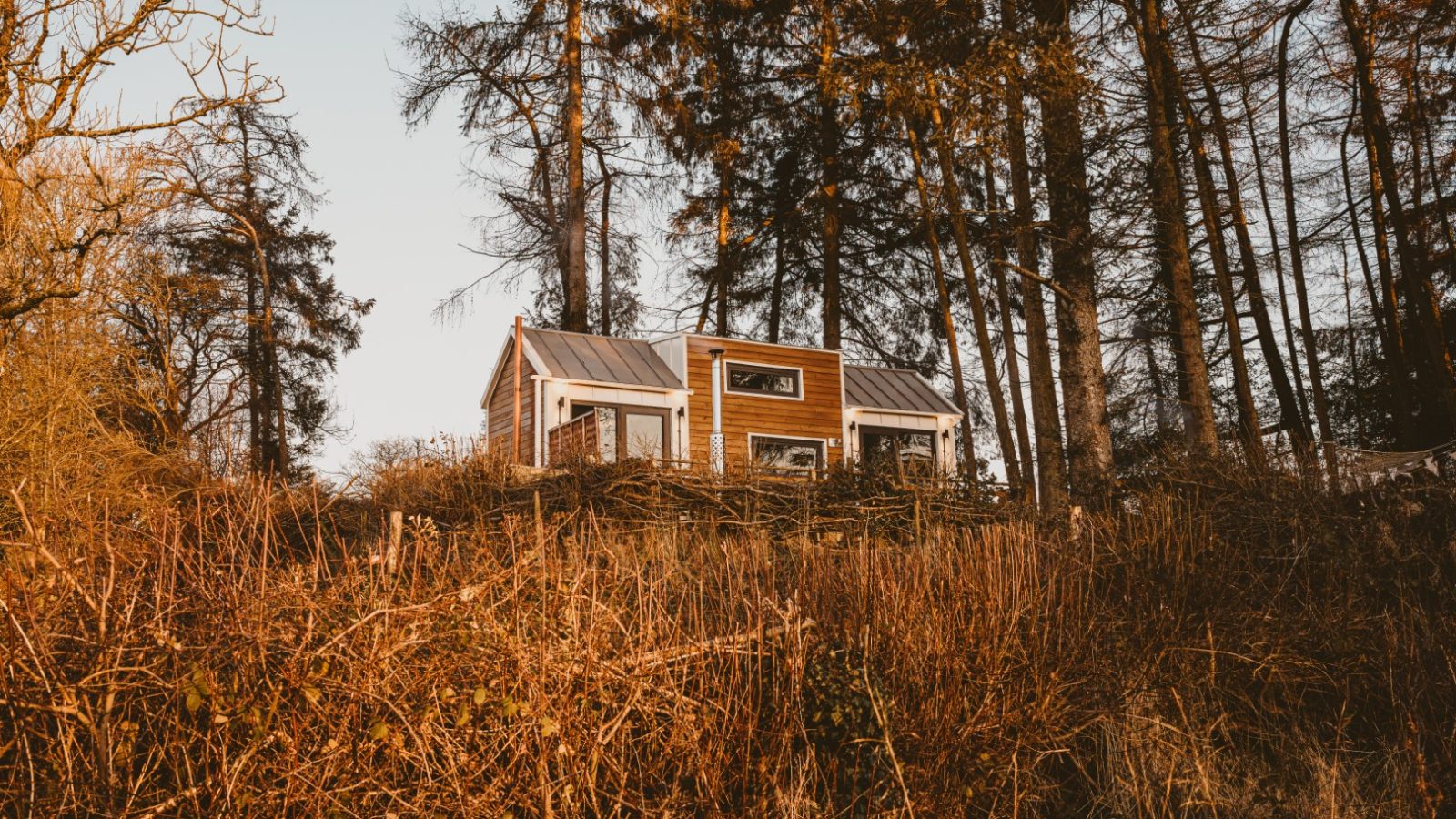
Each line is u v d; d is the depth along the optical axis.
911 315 26.59
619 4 23.27
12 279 8.38
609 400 19.64
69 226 9.98
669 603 6.17
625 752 5.02
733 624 5.87
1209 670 7.43
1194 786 6.61
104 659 3.96
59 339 10.73
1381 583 8.07
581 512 10.54
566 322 23.30
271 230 29.12
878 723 5.78
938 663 6.00
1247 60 17.55
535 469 12.62
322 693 4.20
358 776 4.21
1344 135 21.06
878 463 11.90
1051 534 9.14
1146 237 13.84
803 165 25.89
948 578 6.71
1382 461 10.41
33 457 9.84
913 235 24.72
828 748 5.70
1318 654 7.63
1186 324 13.27
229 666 4.27
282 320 29.34
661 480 10.95
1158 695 7.26
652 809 4.86
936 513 11.20
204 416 23.41
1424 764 6.54
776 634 5.76
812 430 21.38
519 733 4.60
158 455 11.02
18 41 7.89
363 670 4.23
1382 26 17.95
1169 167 13.77
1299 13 16.48
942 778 5.80
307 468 11.12
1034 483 20.48
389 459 12.55
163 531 4.62
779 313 27.38
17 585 4.05
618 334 28.42
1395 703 7.05
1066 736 6.49
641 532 10.11
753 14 24.16
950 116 14.10
